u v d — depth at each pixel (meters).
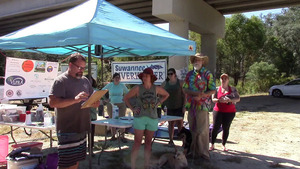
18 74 7.13
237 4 16.86
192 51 5.70
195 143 5.37
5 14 20.47
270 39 29.33
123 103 6.98
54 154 4.50
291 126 9.32
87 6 4.96
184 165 4.82
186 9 13.57
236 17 25.81
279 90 19.45
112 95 6.97
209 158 5.42
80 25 4.01
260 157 5.84
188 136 5.38
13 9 19.86
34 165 4.23
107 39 4.10
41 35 4.37
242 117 11.17
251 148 6.56
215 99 5.91
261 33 26.16
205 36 18.98
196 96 5.11
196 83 5.12
